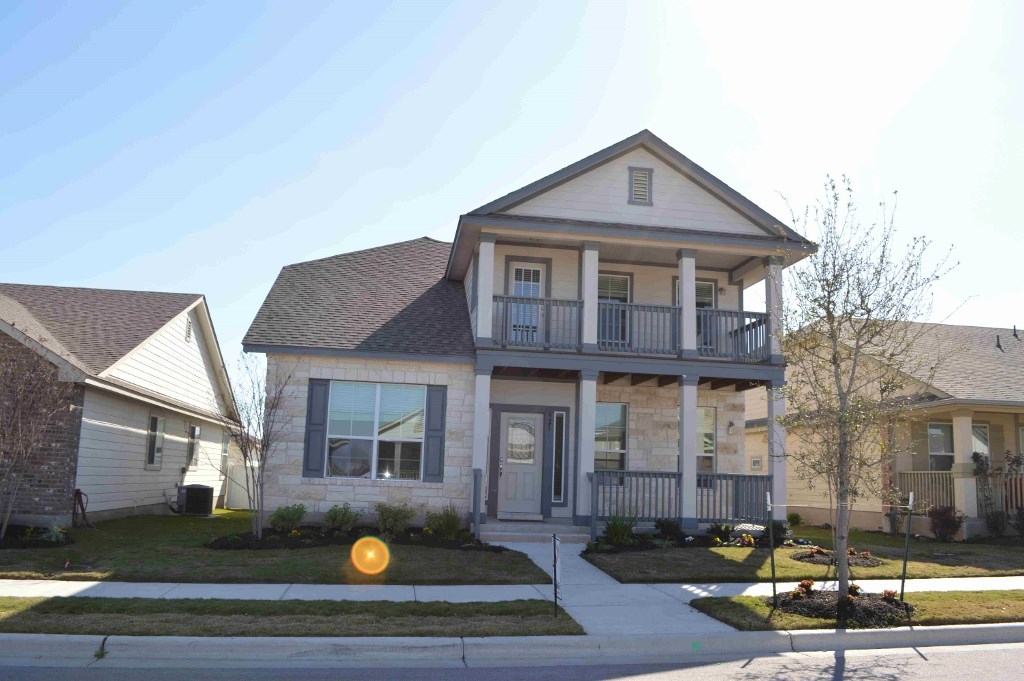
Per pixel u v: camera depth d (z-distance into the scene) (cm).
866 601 973
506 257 1781
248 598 949
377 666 742
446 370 1648
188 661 743
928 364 1739
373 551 1302
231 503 2720
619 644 814
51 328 1828
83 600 905
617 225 1644
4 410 1367
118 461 1847
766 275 1702
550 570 1212
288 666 733
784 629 870
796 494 2383
